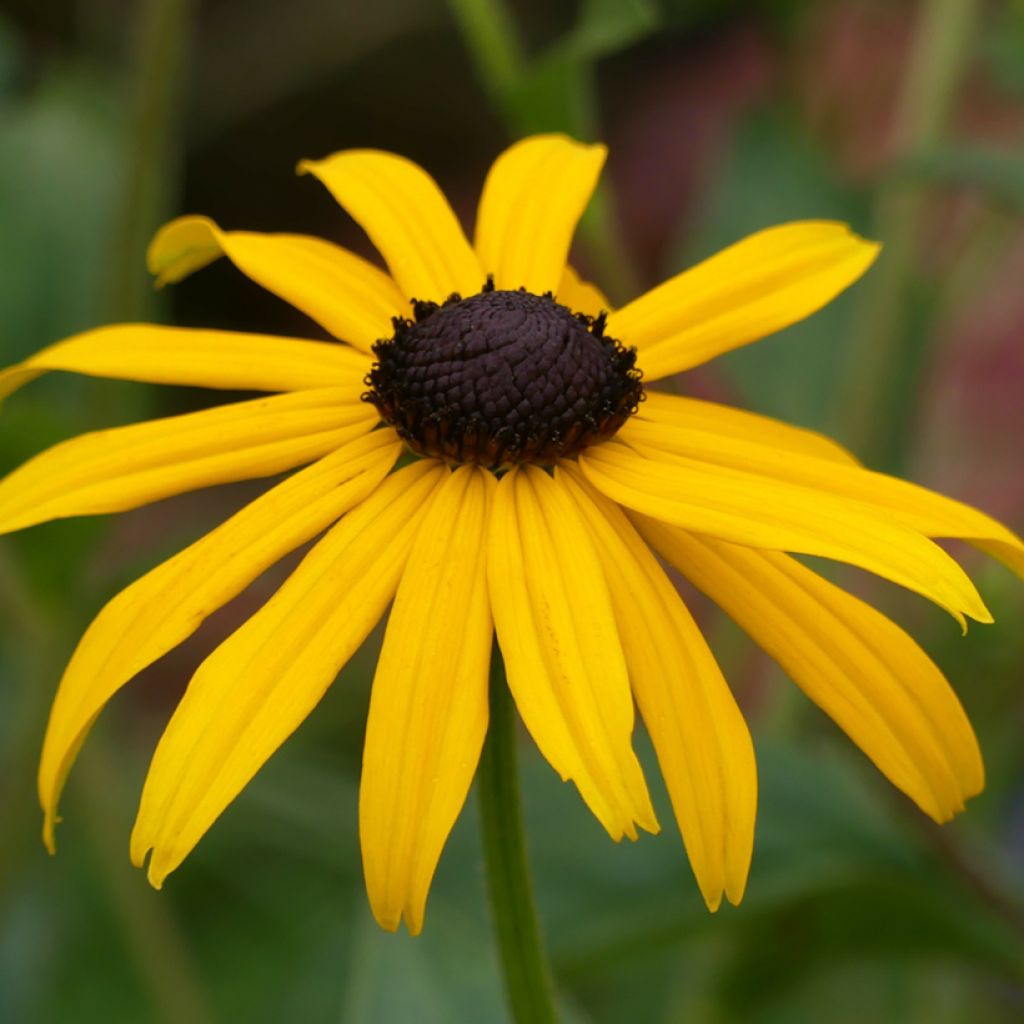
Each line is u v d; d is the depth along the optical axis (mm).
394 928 214
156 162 317
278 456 241
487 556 229
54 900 368
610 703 219
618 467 238
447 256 255
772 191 358
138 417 326
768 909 301
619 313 254
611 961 304
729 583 235
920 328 368
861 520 227
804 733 346
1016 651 323
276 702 221
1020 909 295
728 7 376
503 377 237
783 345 357
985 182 333
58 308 346
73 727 223
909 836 305
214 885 383
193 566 229
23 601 324
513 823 236
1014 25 358
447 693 221
